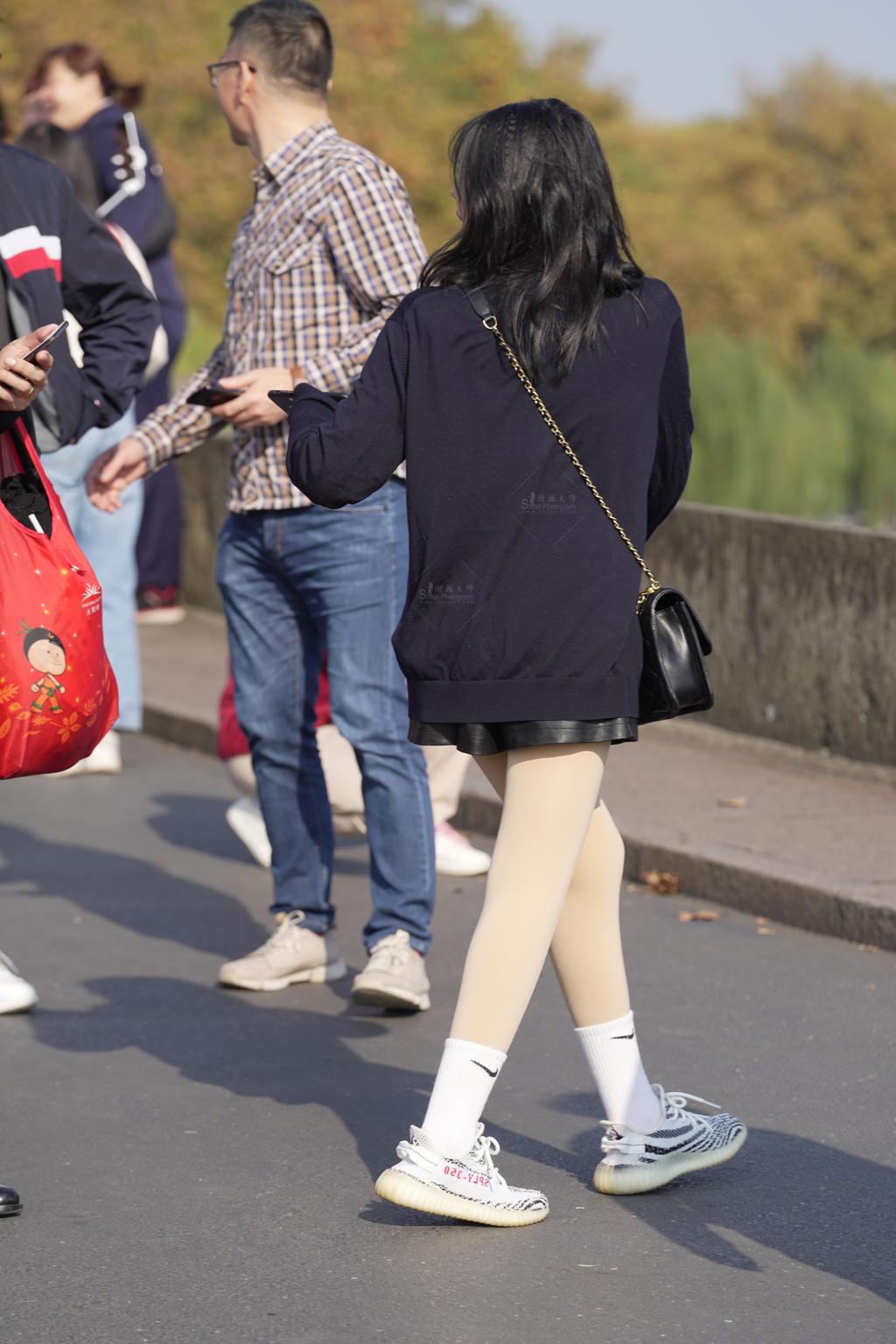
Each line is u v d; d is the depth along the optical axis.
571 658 4.74
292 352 6.95
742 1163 5.61
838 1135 5.86
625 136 95.00
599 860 5.16
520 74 82.69
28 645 5.24
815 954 8.05
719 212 106.38
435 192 57.78
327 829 7.54
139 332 6.40
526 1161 5.60
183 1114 6.07
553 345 4.75
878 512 30.31
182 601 17.78
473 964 4.93
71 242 6.27
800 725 11.66
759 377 29.73
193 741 13.03
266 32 6.95
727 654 12.16
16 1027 7.02
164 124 50.06
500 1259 4.88
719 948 8.15
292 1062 6.61
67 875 9.51
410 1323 4.50
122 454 7.21
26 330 6.01
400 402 4.88
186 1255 4.92
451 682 4.81
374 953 7.09
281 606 7.16
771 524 11.79
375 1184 5.05
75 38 43.19
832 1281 4.75
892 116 120.44
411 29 67.62
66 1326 4.49
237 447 7.05
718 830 9.57
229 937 8.38
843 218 115.12
